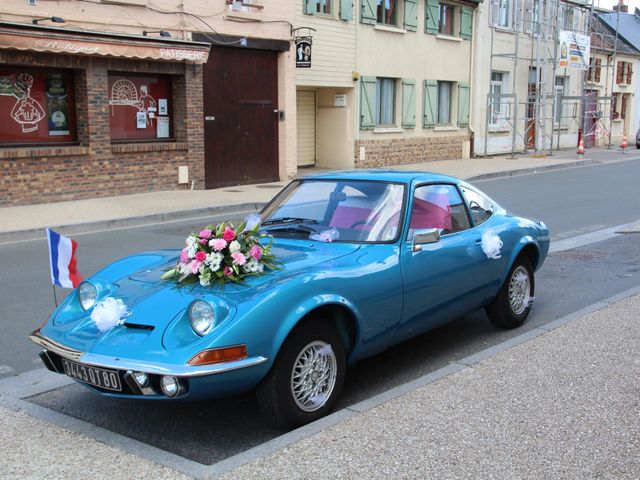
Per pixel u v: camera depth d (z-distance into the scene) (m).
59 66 13.57
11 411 4.29
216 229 4.25
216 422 4.34
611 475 3.30
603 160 27.62
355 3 20.94
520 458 3.46
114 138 15.08
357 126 21.72
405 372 5.25
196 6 15.97
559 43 28.94
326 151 22.27
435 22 24.27
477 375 4.60
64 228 11.61
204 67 16.52
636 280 8.02
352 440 3.66
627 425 3.83
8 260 9.38
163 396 3.68
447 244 5.16
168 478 3.35
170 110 16.17
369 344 4.54
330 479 3.27
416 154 24.41
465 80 26.42
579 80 34.22
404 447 3.58
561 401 4.16
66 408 4.55
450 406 4.09
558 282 7.98
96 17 14.08
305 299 4.02
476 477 3.28
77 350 3.95
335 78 20.64
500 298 5.99
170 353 3.68
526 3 29.23
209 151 16.91
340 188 5.29
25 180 13.43
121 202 14.20
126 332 3.93
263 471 3.35
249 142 17.92
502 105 28.86
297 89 21.47
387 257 4.66
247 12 17.09
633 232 11.36
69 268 5.32
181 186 16.31
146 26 15.01
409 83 23.45
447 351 5.71
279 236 5.01
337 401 4.52
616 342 5.27
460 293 5.31
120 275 4.67
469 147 27.09
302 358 4.09
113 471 3.43
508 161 25.61
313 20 19.55
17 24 12.14
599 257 9.37
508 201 15.28
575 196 16.23
